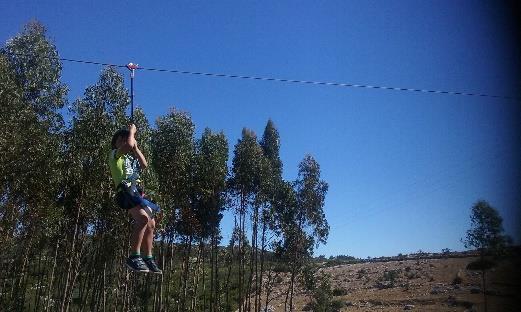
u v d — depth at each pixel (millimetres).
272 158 39062
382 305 39125
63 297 23859
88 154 22797
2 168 18938
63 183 23688
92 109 23109
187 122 30266
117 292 29422
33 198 21469
